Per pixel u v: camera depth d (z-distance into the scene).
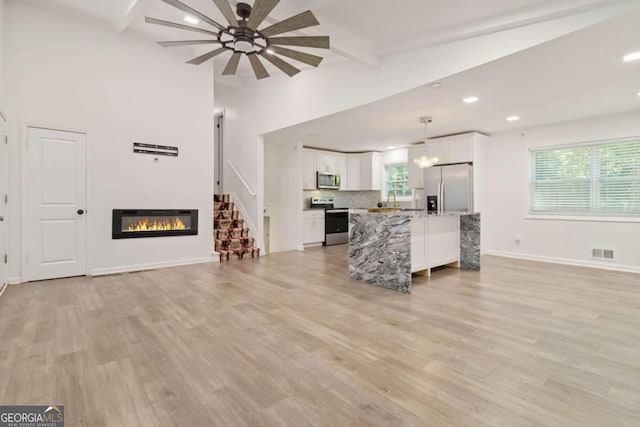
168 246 4.98
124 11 3.74
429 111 4.67
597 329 2.60
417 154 6.97
